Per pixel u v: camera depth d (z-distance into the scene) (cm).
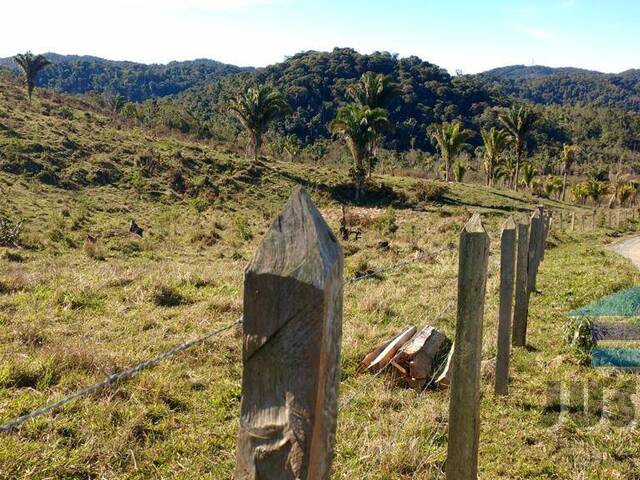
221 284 968
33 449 371
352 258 1426
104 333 648
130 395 467
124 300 817
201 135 6247
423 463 369
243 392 131
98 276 973
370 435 414
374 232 2378
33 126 3859
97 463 368
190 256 1705
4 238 1716
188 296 852
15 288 859
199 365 555
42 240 1800
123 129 4778
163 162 3912
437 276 1054
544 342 654
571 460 398
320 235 126
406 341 591
